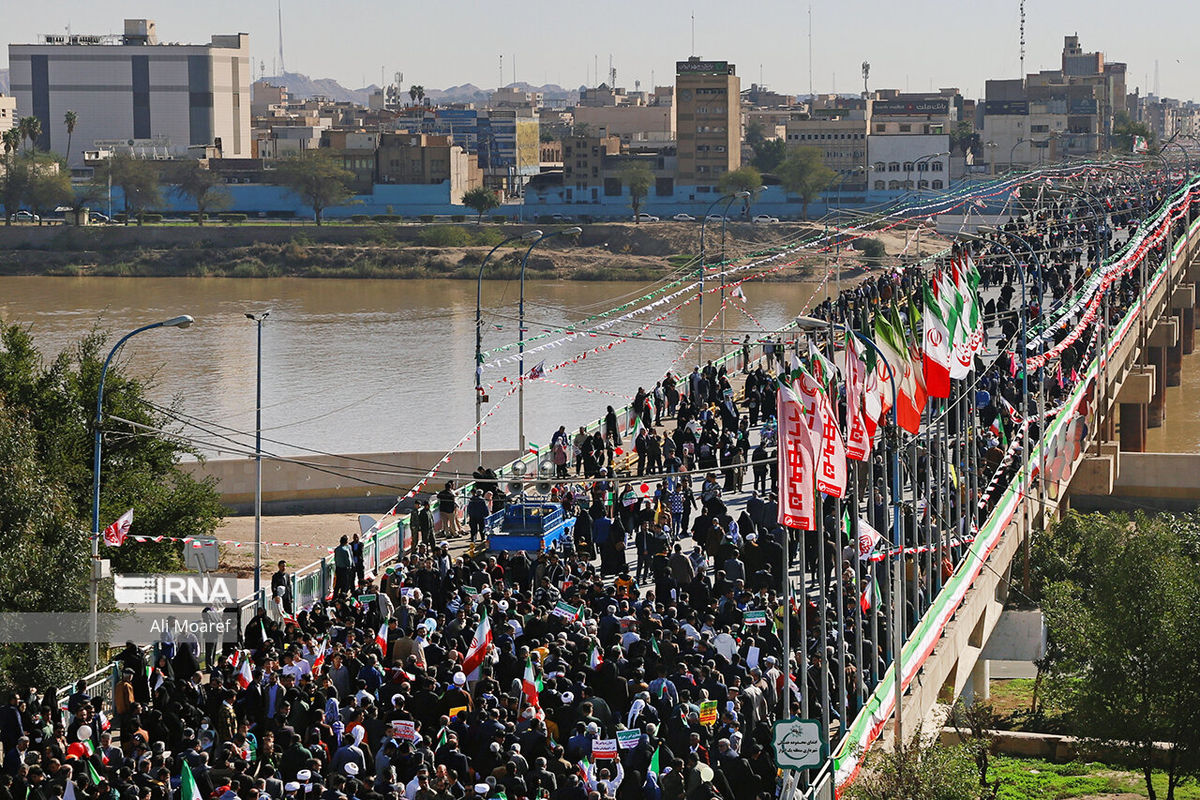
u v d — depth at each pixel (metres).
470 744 29.98
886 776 33.56
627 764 29.58
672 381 73.06
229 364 135.38
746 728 32.09
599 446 58.72
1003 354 65.62
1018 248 108.00
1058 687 44.44
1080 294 87.94
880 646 40.59
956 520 53.81
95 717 33.38
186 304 185.88
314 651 35.69
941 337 43.97
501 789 27.72
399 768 29.11
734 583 41.28
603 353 139.00
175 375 129.00
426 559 42.00
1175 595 40.06
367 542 49.88
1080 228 125.19
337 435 101.81
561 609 36.91
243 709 32.72
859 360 37.28
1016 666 63.44
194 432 101.12
